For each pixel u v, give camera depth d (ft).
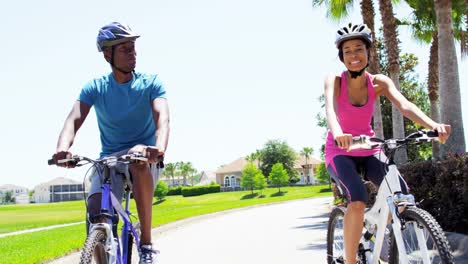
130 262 13.16
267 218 63.46
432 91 76.23
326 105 13.43
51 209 318.86
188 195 418.10
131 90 13.66
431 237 10.79
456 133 41.04
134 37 13.35
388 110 88.02
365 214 14.12
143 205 13.03
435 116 76.38
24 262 26.94
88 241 10.91
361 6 63.93
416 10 67.51
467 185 24.54
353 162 14.19
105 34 13.20
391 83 14.25
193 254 30.78
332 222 17.03
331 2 62.34
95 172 13.20
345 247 14.02
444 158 28.50
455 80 41.83
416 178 31.17
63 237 44.80
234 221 60.29
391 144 12.26
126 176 13.11
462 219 25.84
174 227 56.03
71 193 644.69
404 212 11.87
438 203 28.30
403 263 11.50
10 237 54.24
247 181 362.53
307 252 28.89
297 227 46.52
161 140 12.55
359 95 14.23
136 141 14.12
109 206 12.14
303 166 460.55
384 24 61.52
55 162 12.10
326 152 14.70
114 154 13.76
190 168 621.31
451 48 42.37
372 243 14.35
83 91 13.80
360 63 13.66
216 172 492.54
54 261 28.53
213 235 42.91
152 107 13.46
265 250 30.96
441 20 42.88
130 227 12.92
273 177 359.87
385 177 12.67
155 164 13.62
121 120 13.78
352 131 14.62
